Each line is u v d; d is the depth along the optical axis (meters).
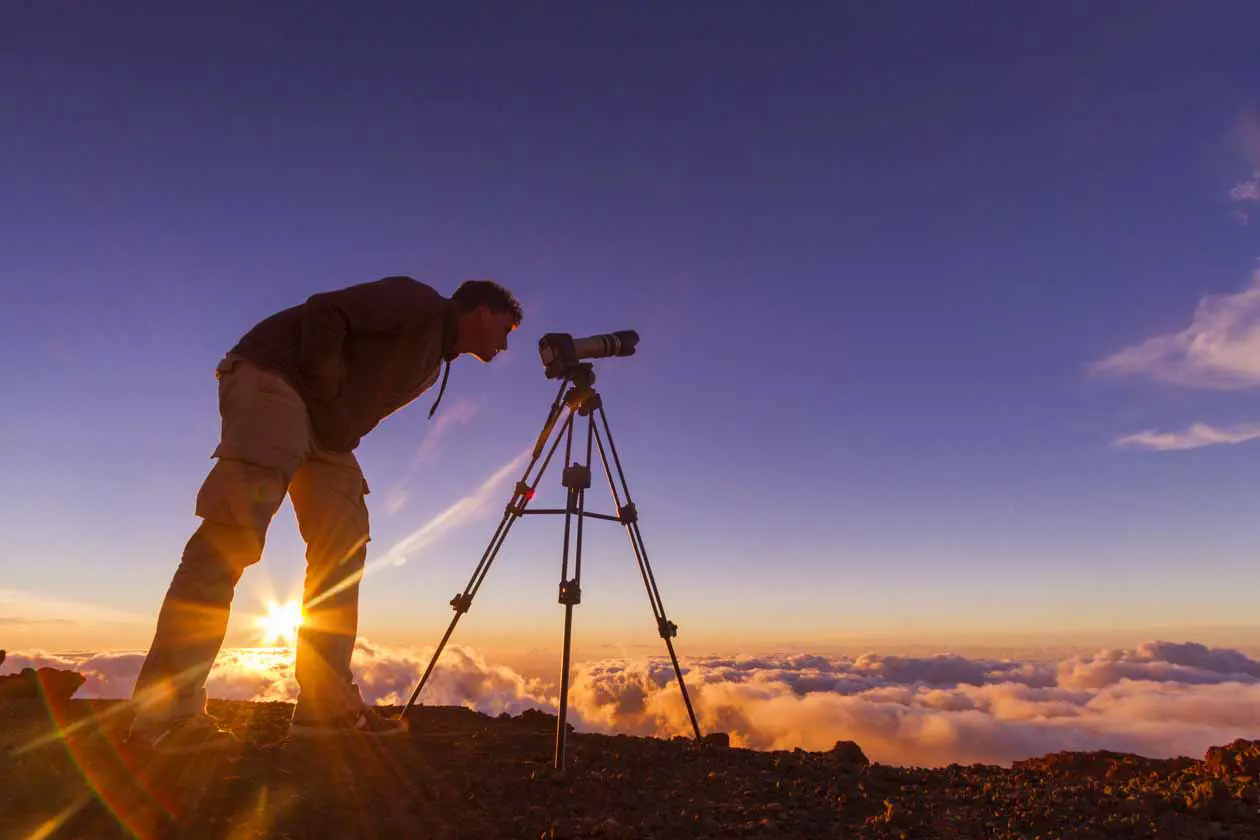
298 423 3.85
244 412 3.74
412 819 2.96
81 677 5.69
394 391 4.29
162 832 2.55
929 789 4.16
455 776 3.64
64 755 3.37
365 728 4.47
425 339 4.22
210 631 3.60
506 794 3.43
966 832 3.30
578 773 3.92
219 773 3.25
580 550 4.11
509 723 5.55
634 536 5.19
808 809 3.58
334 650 4.41
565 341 4.72
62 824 2.54
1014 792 4.09
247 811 2.82
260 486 3.68
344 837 2.66
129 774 3.12
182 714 3.52
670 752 4.75
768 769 4.46
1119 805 3.79
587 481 4.13
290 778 3.34
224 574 3.65
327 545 4.41
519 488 4.84
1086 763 5.28
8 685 5.22
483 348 4.58
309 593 4.43
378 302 3.94
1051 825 3.44
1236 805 3.69
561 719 3.93
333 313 3.80
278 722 4.82
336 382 3.96
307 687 4.36
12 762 3.22
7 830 2.47
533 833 2.91
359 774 3.54
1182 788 4.14
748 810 3.47
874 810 3.64
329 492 4.39
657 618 5.34
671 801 3.56
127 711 4.04
